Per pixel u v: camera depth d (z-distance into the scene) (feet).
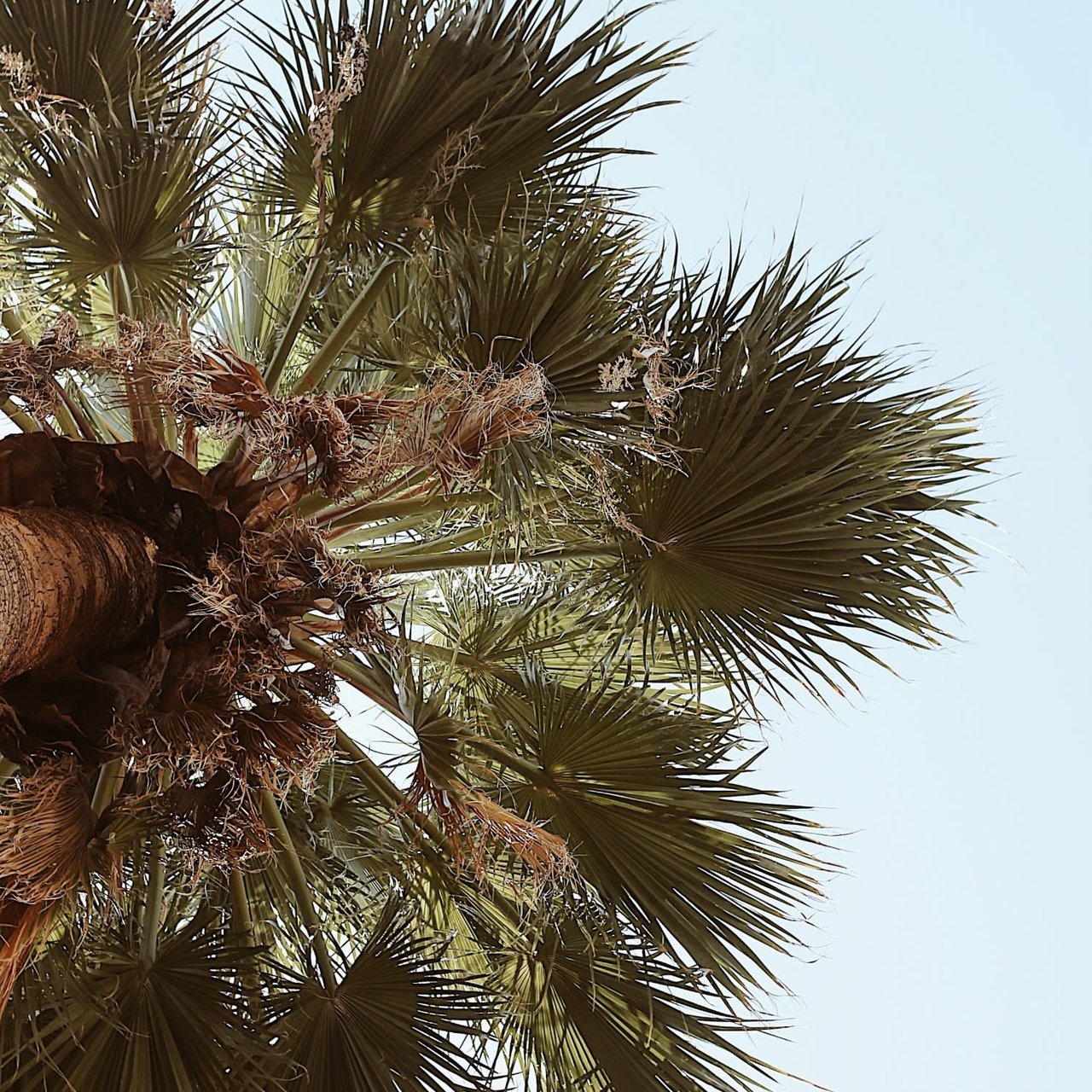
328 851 17.29
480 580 17.29
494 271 12.76
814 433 13.24
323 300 17.31
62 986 11.67
